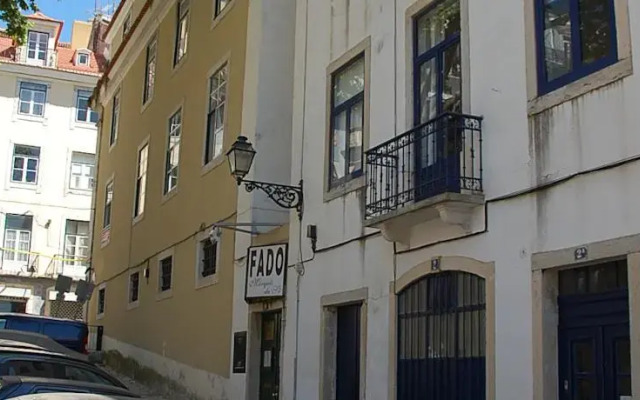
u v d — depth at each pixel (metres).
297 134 12.20
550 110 7.42
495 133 8.05
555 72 7.50
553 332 7.26
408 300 9.27
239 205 13.57
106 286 23.00
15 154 36.12
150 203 19.28
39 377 6.96
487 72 8.28
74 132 37.16
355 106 10.91
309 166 11.74
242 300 13.05
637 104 6.54
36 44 37.25
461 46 8.73
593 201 6.85
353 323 10.53
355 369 10.36
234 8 15.17
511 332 7.56
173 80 18.55
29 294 35.06
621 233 6.55
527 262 7.47
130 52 22.92
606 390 6.82
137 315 19.23
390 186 9.49
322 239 11.12
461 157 8.35
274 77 13.63
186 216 16.41
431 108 9.29
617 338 6.79
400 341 9.32
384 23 10.31
